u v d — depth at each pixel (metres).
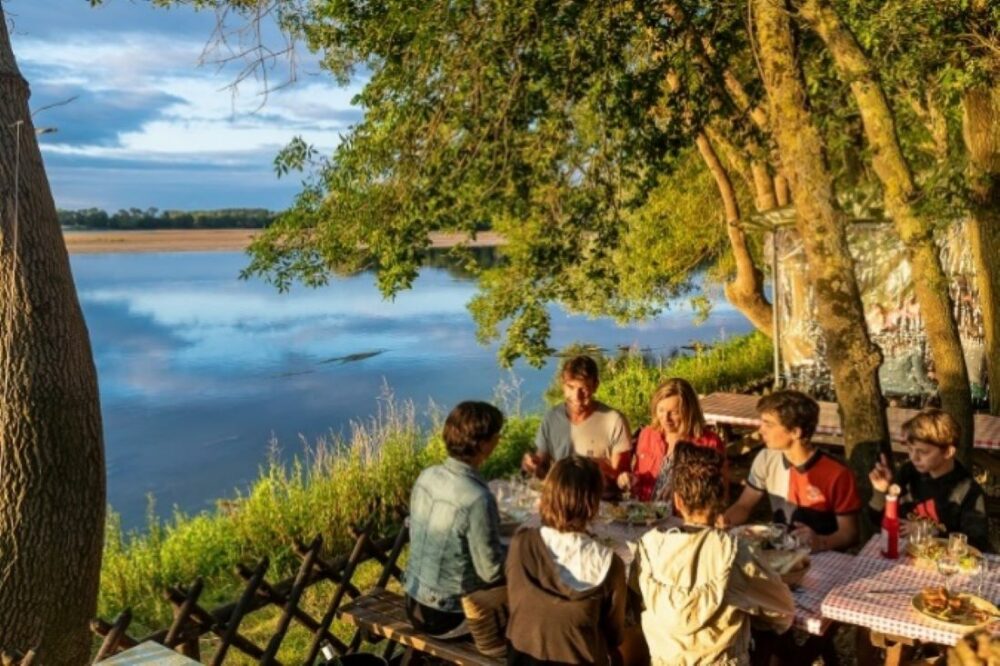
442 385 23.31
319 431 18.84
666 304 17.36
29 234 4.52
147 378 25.81
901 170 5.91
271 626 5.88
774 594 3.38
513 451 9.94
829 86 7.39
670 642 3.30
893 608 3.58
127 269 102.19
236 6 5.72
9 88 4.54
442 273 73.50
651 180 6.94
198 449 17.52
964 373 6.61
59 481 4.52
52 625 4.52
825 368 11.43
